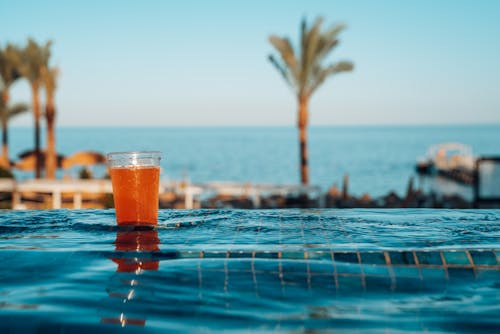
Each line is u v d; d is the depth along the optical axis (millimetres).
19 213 3609
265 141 157875
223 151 90688
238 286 2137
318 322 1852
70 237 2744
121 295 2018
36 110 24250
